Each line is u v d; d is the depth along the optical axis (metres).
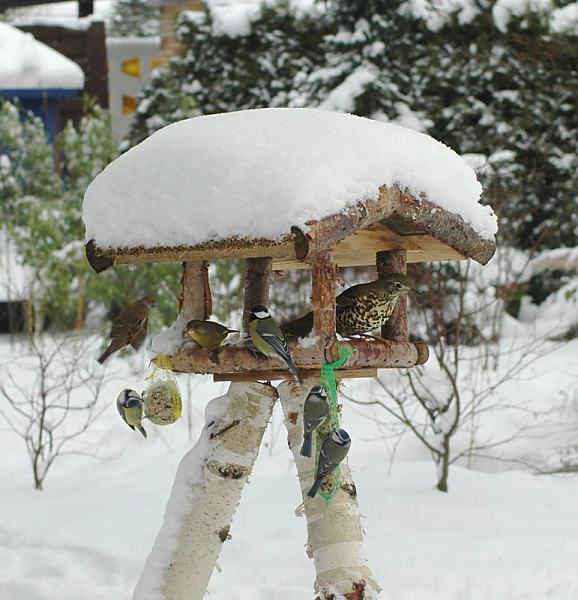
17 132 15.57
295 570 6.20
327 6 17.95
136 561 6.32
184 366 4.46
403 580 5.90
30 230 14.13
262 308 4.11
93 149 15.12
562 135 16.11
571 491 8.11
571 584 5.81
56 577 6.19
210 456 4.50
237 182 3.99
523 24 15.98
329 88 15.68
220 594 5.76
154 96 18.95
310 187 3.85
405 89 15.78
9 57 18.27
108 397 11.53
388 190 4.12
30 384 11.81
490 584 5.81
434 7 16.17
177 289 13.02
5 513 7.55
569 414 9.83
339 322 4.79
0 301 15.63
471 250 4.64
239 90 19.20
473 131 16.12
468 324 10.87
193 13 19.39
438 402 8.35
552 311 14.23
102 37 21.28
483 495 7.89
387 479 8.34
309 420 3.88
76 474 9.08
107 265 4.44
